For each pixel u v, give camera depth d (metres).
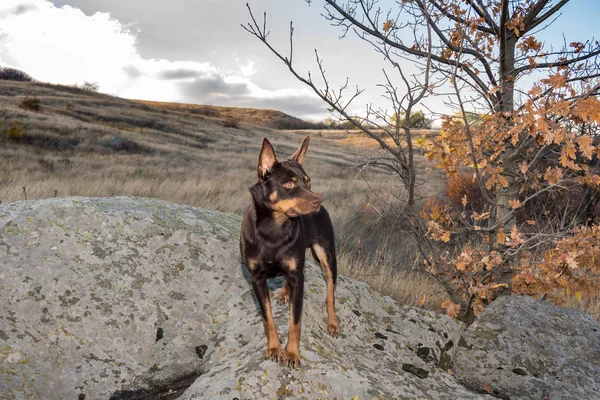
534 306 2.21
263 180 1.56
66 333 1.70
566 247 2.10
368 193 7.09
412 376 1.73
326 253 1.89
